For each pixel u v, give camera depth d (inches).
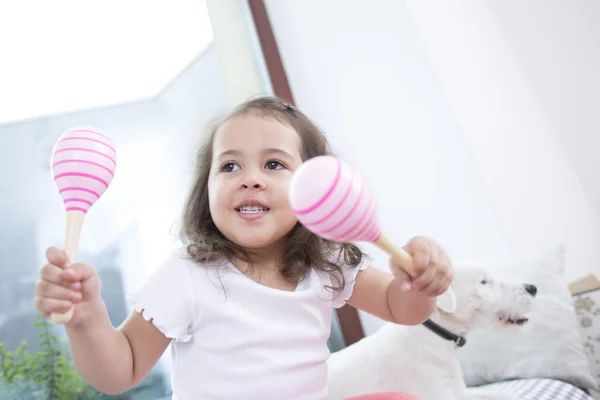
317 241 36.7
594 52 71.8
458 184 68.9
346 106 77.6
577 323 54.0
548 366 51.4
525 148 72.9
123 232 66.2
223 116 39.6
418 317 33.1
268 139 34.0
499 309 43.8
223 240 35.2
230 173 33.5
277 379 30.5
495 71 75.8
